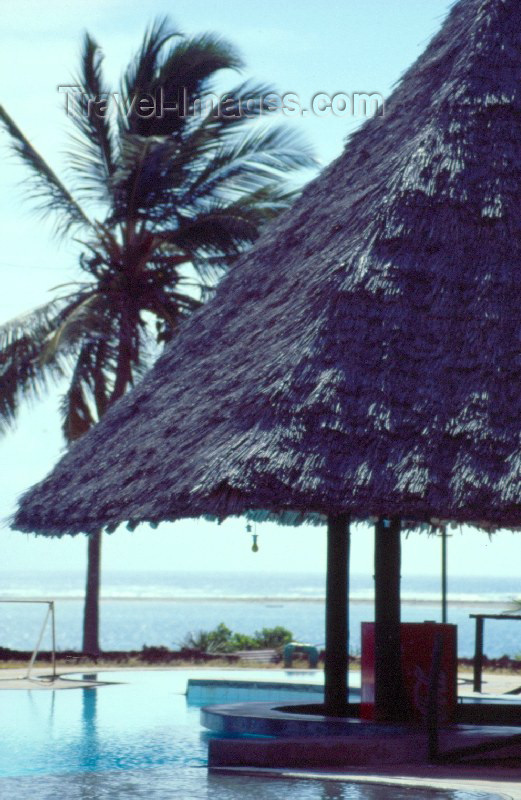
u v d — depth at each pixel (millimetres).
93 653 27344
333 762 10781
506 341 11258
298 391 10984
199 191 29969
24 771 11555
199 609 126688
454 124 12633
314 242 14375
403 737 11055
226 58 29688
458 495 10359
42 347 29734
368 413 10812
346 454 10633
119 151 29625
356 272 11633
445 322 11406
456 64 13555
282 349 11555
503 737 11250
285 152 29859
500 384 11000
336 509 10531
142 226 30391
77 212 30266
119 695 18734
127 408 15469
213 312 16500
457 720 13219
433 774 10078
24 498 14922
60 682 20250
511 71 13148
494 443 10648
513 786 9125
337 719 12703
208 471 10602
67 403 30031
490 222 11992
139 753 12734
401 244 11852
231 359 13273
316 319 11453
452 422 10773
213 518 11562
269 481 10430
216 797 8883
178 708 17172
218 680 18844
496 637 67000
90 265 30453
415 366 11148
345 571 13508
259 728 12992
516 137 12633
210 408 12125
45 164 29844
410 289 11578
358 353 11180
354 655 27281
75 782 10125
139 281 30281
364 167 15180
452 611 121312
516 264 11758
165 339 30750
